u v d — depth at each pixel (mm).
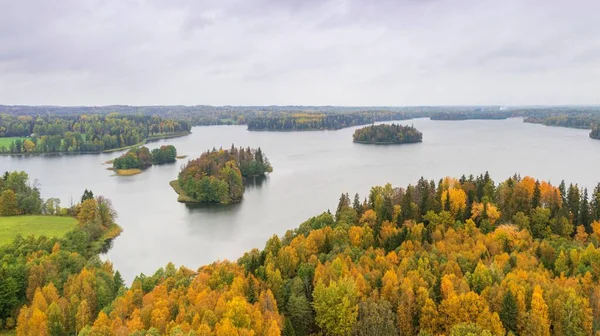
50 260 90062
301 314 70000
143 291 81500
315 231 99250
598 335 57750
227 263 88500
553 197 120250
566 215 108875
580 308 61781
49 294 77125
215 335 58688
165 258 121375
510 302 63438
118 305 70375
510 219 112812
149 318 65312
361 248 96562
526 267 77875
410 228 101938
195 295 71375
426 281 72812
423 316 65750
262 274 79375
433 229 109875
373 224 110750
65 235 121438
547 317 62438
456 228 104562
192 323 60969
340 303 66688
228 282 78062
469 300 63812
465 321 62906
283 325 65500
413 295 67812
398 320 66000
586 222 107562
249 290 74062
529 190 124000
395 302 68688
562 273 73125
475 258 81375
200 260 119688
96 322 64062
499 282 71875
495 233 96375
